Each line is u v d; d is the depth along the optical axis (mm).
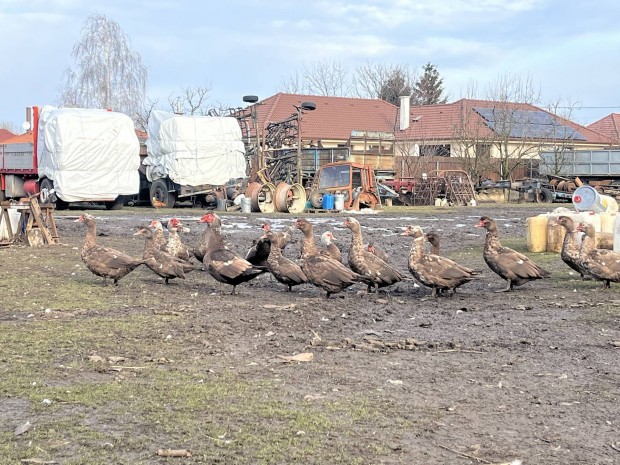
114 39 64250
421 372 8797
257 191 39406
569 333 10938
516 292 14500
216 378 8344
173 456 6172
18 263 17812
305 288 15023
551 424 7059
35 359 8984
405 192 50156
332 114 70125
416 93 102250
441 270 13805
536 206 48688
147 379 8266
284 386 8102
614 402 7730
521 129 67125
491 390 8102
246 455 6223
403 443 6520
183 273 14906
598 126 80688
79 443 6422
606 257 14547
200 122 42656
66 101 63469
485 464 6121
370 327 11461
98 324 11023
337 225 29453
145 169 45875
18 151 43812
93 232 14859
